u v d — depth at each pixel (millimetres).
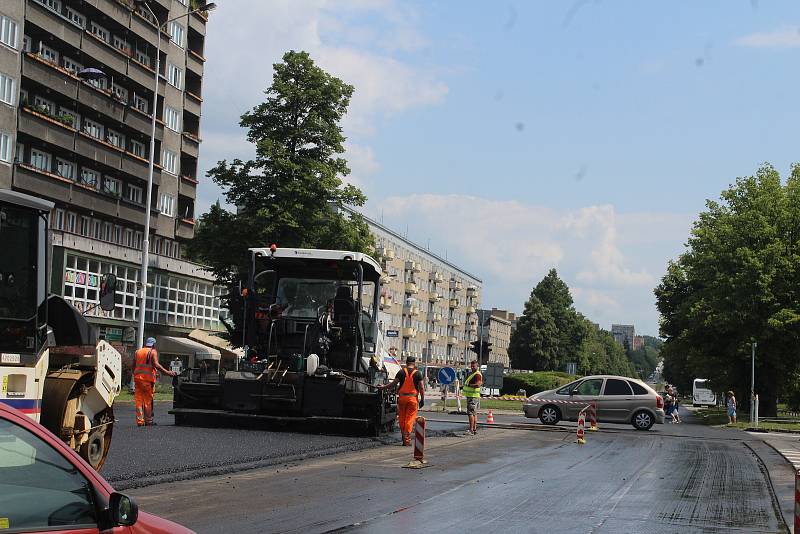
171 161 66750
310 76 50000
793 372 61531
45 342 11141
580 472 17031
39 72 50250
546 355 137500
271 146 48562
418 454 16938
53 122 51344
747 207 64250
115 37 62188
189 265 66875
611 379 34875
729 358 62844
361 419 21500
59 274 51281
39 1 50656
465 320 165125
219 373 22859
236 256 48094
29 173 49281
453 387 92750
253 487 13117
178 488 12656
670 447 24750
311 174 48469
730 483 16062
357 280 23109
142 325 46469
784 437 35312
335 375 21750
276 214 47969
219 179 49531
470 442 23578
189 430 20875
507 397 69375
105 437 13570
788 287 60125
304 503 11844
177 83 67688
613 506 12688
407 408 20984
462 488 14078
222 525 9984
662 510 12461
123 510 4680
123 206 59000
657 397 34344
